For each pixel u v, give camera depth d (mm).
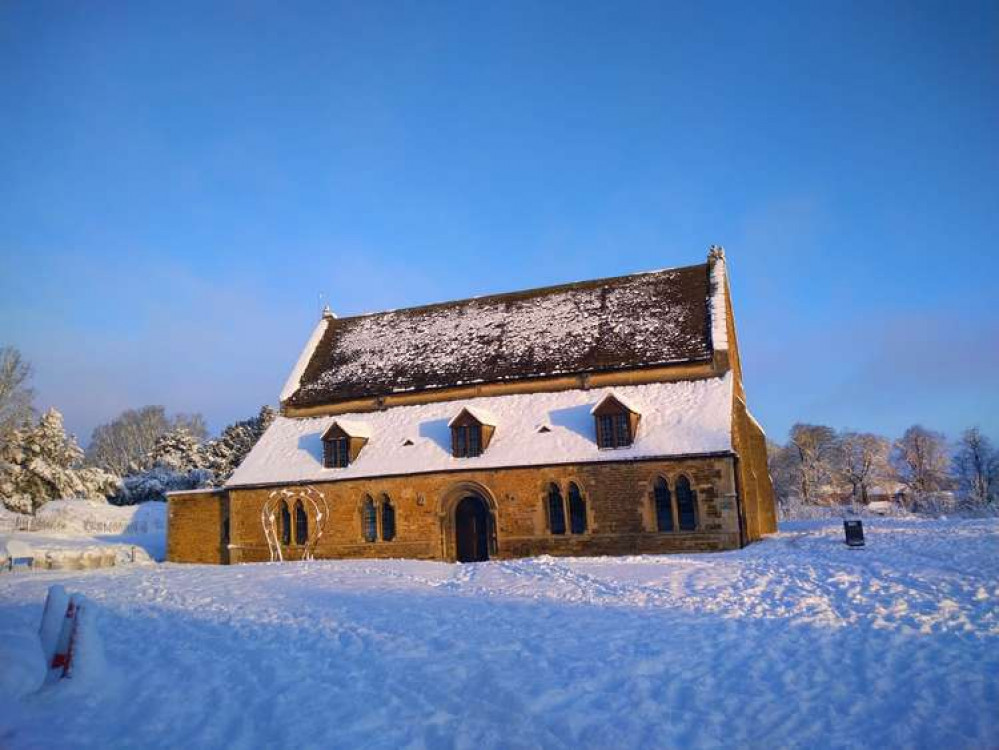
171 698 11672
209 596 22250
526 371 37938
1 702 11055
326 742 9555
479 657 13383
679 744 9414
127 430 108938
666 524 31703
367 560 32250
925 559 21062
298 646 15055
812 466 82250
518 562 27016
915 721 9812
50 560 32688
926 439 80500
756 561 23422
